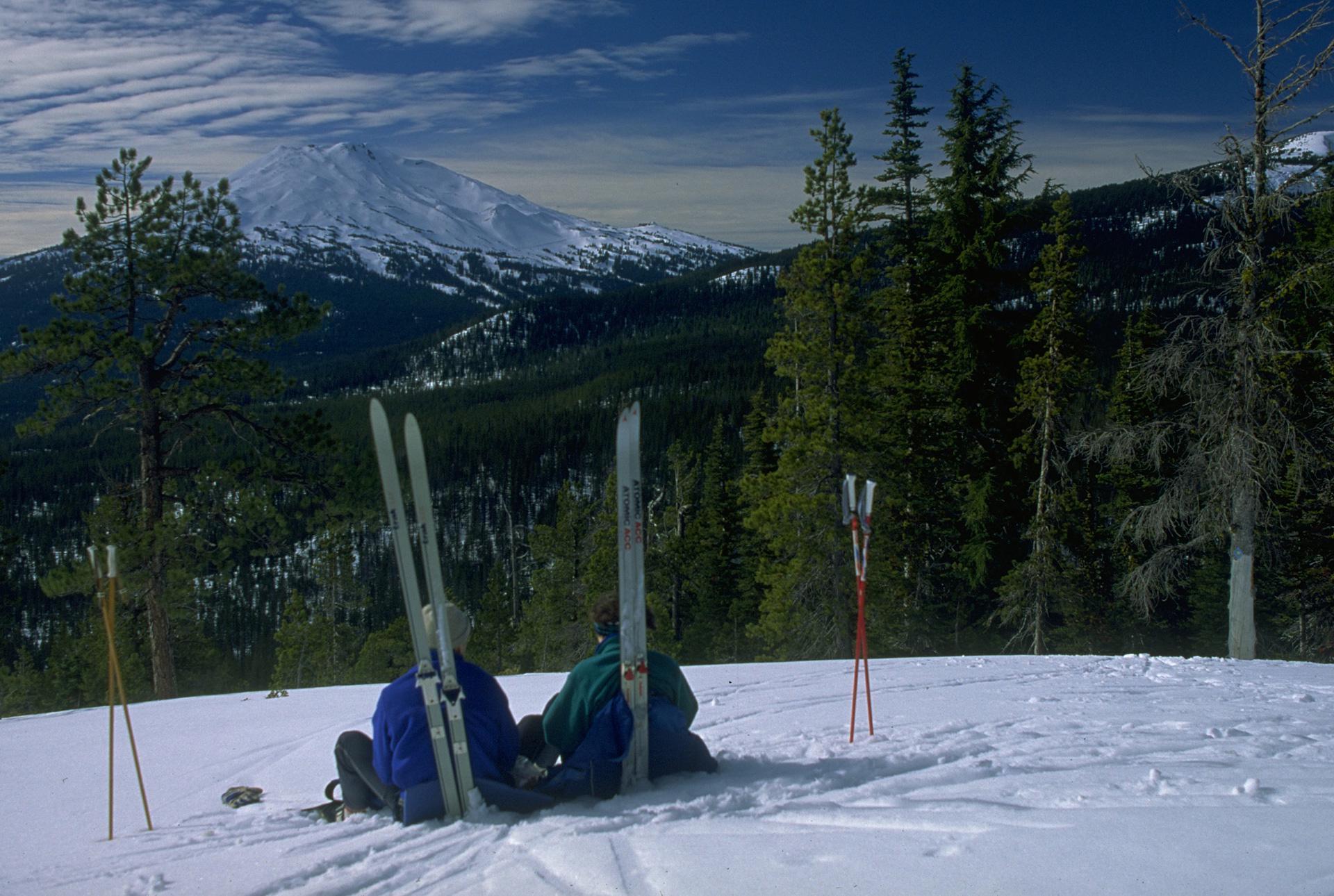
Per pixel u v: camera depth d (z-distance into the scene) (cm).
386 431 347
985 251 2262
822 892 247
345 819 412
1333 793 317
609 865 285
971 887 242
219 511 1677
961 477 2288
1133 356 2388
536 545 3506
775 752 483
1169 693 655
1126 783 348
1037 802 324
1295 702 604
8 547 2306
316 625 3094
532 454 12388
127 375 1612
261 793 509
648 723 399
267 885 307
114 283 1585
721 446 4297
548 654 3344
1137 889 232
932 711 600
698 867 275
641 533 383
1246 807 298
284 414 1728
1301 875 233
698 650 4062
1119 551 2561
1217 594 2706
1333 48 1199
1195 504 1394
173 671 1653
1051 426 2056
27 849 423
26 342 1524
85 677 3189
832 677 820
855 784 396
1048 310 2045
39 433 1555
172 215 1603
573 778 386
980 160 2353
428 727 375
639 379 15450
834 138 1938
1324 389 1374
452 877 299
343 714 797
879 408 2094
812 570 2022
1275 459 1277
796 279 1977
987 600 2370
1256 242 1291
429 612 370
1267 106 1259
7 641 5638
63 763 652
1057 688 700
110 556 441
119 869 352
